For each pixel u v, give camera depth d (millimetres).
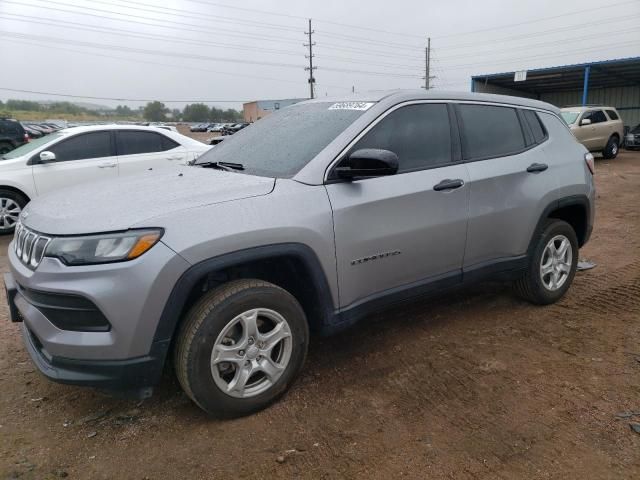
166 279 2512
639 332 3973
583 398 3068
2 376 3381
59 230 2584
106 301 2443
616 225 7828
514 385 3221
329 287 3068
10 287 2939
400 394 3127
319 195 3006
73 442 2707
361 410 2961
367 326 4102
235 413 2850
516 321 4195
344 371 3400
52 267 2510
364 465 2510
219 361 2725
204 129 73000
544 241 4262
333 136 3264
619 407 2975
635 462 2518
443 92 3770
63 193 3281
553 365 3471
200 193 2842
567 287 4602
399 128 3441
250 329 2805
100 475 2463
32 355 2756
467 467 2488
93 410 3000
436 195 3473
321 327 3145
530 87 35000
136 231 2508
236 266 2930
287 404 3021
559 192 4285
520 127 4207
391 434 2742
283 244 2822
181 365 2689
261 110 82938
